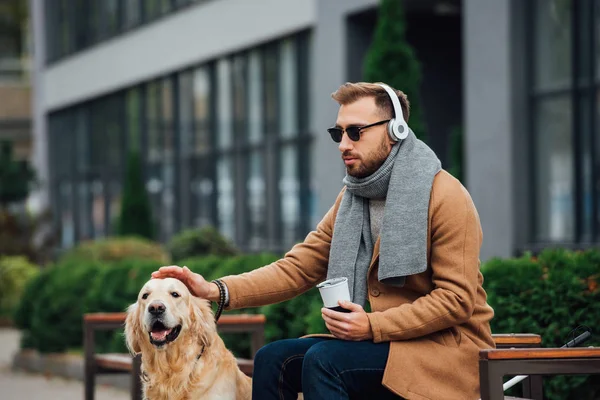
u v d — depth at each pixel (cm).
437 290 437
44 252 2377
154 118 2389
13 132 3756
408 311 436
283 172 1888
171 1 2258
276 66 1895
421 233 442
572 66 1262
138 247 1691
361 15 1627
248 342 875
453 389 436
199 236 1605
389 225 445
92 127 2750
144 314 486
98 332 1152
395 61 1152
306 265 496
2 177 2692
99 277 1152
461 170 1512
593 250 650
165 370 503
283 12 1825
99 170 2709
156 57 2319
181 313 492
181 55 2205
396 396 448
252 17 1925
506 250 1327
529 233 1319
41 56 3053
